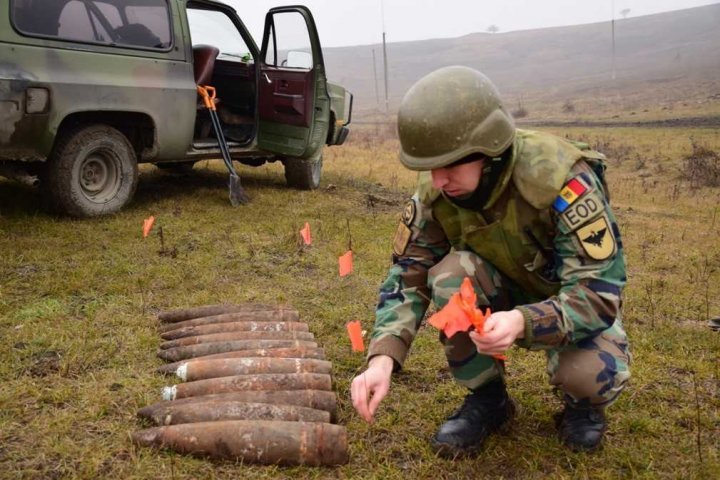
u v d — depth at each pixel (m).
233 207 6.48
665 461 2.39
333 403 2.56
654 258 5.58
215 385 2.65
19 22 4.91
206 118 7.29
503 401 2.48
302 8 7.25
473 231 2.16
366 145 16.16
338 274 4.65
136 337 3.34
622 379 2.21
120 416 2.54
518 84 76.88
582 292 1.95
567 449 2.41
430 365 3.18
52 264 4.43
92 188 5.66
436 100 1.90
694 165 11.64
